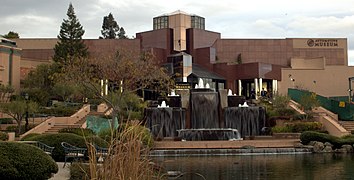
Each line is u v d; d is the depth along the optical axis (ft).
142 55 146.00
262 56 210.59
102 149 33.32
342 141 84.38
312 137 85.51
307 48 212.64
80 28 177.88
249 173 51.70
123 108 125.18
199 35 209.36
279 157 73.00
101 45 200.23
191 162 65.16
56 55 172.86
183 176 48.47
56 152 53.31
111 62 120.88
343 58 213.87
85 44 185.98
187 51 207.92
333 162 63.62
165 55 206.49
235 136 107.45
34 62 168.45
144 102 138.41
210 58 197.36
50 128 103.91
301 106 130.11
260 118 120.57
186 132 105.60
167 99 131.03
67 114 121.70
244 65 187.73
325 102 140.77
